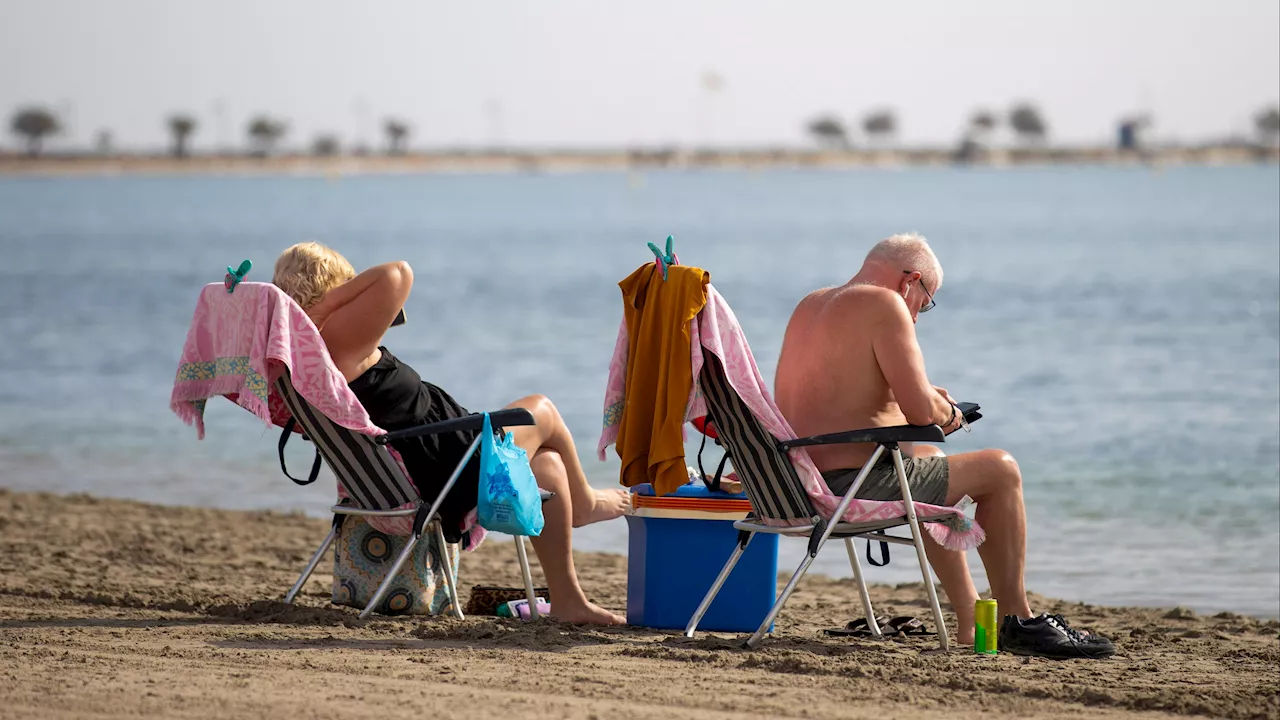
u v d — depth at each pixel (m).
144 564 23.75
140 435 41.62
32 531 26.95
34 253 152.62
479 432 17.55
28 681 13.88
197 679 14.08
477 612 19.20
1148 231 174.38
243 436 41.28
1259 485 31.97
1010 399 45.41
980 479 16.92
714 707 13.45
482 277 110.88
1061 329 67.38
